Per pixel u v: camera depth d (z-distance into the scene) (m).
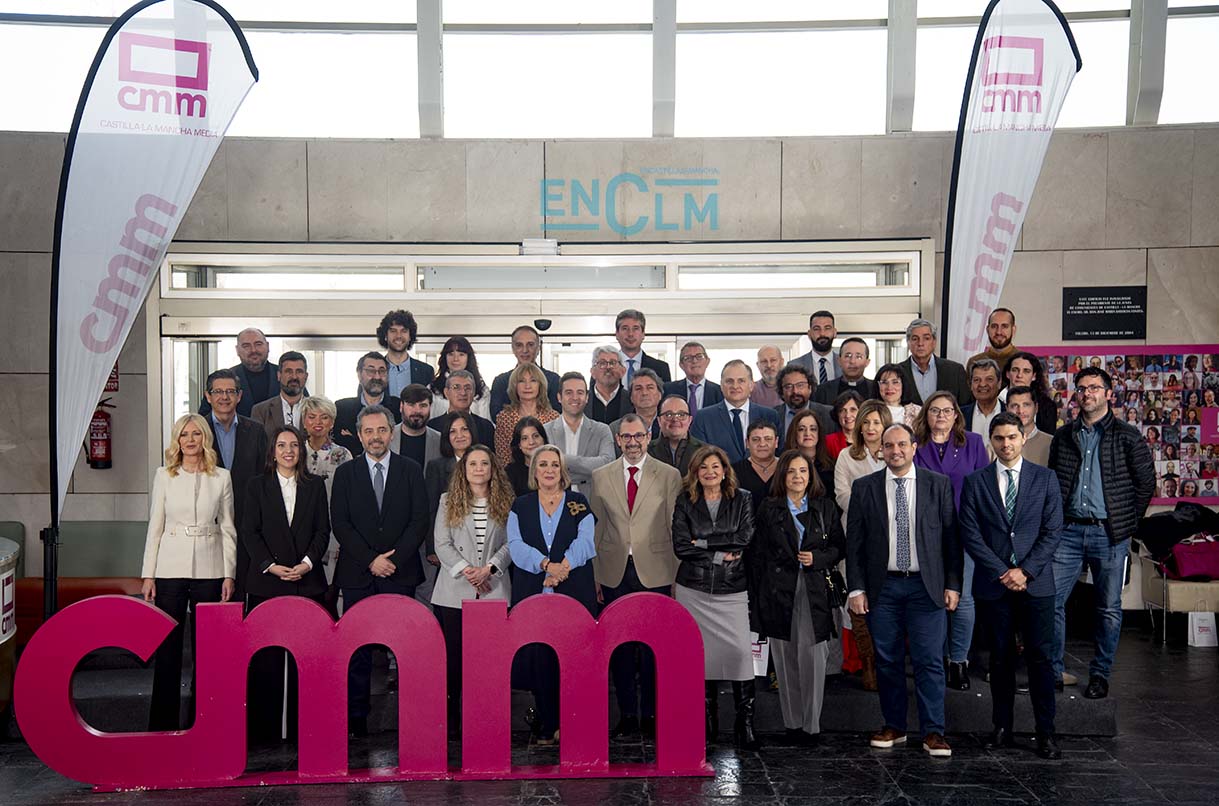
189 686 6.10
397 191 8.35
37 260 8.24
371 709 5.83
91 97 5.86
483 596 5.46
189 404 8.30
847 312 8.28
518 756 5.30
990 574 5.17
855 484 5.36
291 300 8.13
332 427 6.21
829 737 5.58
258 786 4.91
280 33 8.28
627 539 5.58
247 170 8.29
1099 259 8.40
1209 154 8.32
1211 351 8.34
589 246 8.29
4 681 5.82
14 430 8.25
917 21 8.35
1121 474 5.80
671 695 4.97
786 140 8.41
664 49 8.23
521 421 5.91
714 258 8.28
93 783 4.87
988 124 6.96
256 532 5.61
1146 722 5.81
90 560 8.01
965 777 4.94
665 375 7.22
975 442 5.74
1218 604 7.59
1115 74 8.45
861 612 5.30
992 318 6.92
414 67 8.36
